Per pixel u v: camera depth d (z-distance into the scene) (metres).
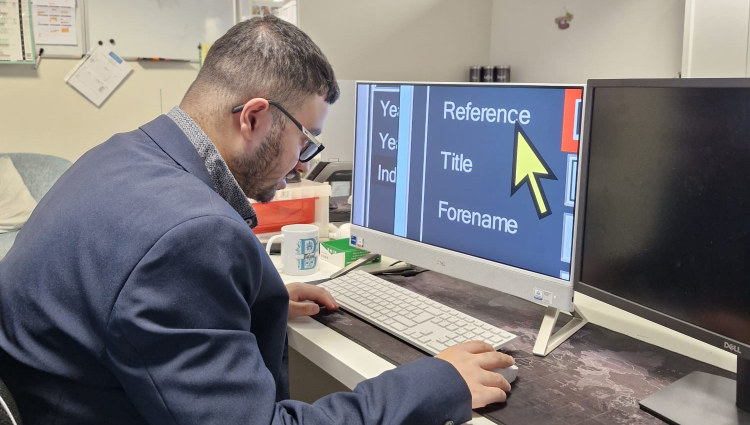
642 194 0.88
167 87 2.74
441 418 0.78
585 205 0.98
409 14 3.76
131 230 0.69
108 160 0.81
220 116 0.85
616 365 0.97
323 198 1.73
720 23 2.77
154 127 0.85
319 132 0.94
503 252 1.15
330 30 3.48
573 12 3.60
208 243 0.69
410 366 0.83
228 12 2.79
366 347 1.03
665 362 0.98
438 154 1.25
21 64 2.42
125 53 2.61
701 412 0.80
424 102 1.27
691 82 0.79
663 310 0.86
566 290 1.04
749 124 0.73
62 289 0.72
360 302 1.20
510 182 1.12
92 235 0.71
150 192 0.73
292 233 1.40
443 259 1.25
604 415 0.81
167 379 0.66
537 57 3.86
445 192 1.25
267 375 0.73
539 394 0.87
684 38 2.92
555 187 1.05
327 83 0.90
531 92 1.07
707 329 0.80
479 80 4.00
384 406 0.76
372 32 3.64
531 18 3.86
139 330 0.65
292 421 0.72
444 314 1.11
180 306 0.67
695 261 0.81
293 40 0.87
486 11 4.10
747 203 0.74
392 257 1.37
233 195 0.86
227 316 0.71
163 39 2.68
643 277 0.89
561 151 1.03
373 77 3.70
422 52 3.86
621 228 0.92
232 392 0.68
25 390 0.74
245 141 0.86
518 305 1.24
